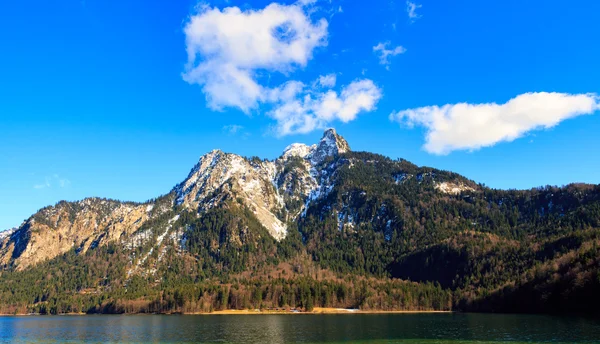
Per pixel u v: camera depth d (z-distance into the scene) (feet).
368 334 602.03
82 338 627.05
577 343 473.67
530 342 487.20
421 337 559.79
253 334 629.10
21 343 586.04
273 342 542.57
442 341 519.60
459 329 634.84
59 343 577.43
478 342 503.61
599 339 495.00
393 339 546.67
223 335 624.18
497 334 561.84
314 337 582.35
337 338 567.59
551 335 531.09
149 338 610.24
